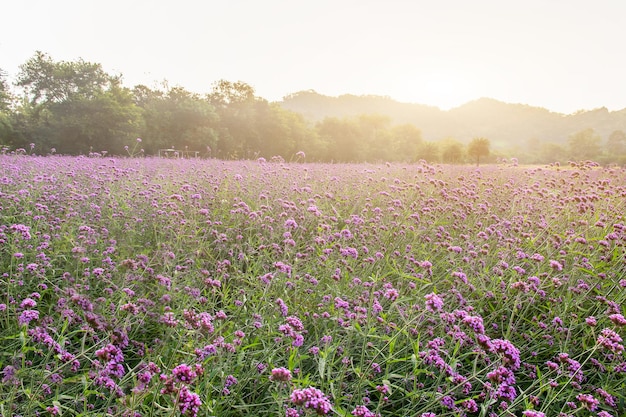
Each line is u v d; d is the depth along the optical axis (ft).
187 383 7.55
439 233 19.15
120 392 8.66
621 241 16.66
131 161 46.21
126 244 16.48
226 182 28.12
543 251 17.89
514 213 24.12
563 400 11.10
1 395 8.30
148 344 12.12
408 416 10.01
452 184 33.30
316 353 10.82
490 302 14.52
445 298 14.40
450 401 9.53
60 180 26.99
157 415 8.59
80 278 14.07
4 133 142.82
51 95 184.75
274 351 10.43
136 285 14.08
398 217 21.86
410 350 11.62
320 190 27.99
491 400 9.30
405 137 418.51
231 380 9.68
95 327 10.04
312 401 7.35
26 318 9.41
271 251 16.99
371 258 15.81
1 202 19.88
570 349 12.73
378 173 39.78
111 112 155.43
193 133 187.83
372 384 10.24
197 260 16.06
